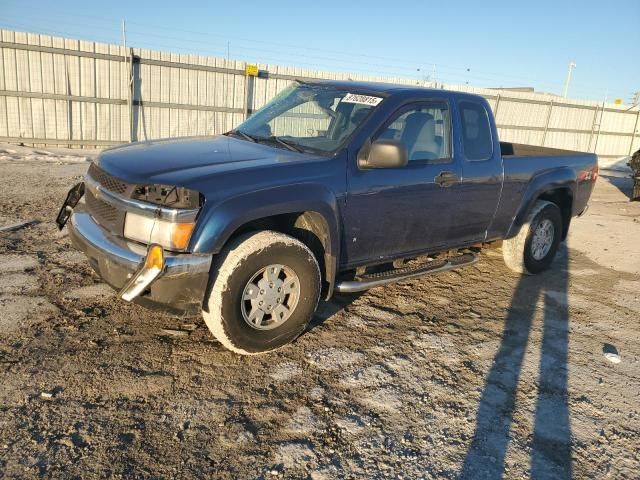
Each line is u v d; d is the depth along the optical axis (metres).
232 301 3.50
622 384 3.94
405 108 4.52
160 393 3.29
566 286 6.02
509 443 3.13
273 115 4.92
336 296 5.06
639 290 6.10
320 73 17.89
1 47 13.40
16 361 3.46
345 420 3.20
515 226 5.78
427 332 4.49
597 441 3.24
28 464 2.61
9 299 4.32
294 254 3.71
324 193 3.89
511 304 5.31
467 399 3.55
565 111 23.47
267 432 3.03
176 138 4.78
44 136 14.42
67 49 14.02
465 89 20.95
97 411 3.06
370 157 4.07
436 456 2.96
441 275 5.97
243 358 3.79
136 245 3.46
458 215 5.02
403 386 3.63
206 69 15.95
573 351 4.40
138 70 15.10
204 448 2.85
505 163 5.42
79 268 5.15
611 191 14.50
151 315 4.28
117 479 2.58
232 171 3.58
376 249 4.48
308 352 3.97
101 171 3.86
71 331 3.92
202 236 3.35
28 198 7.88
